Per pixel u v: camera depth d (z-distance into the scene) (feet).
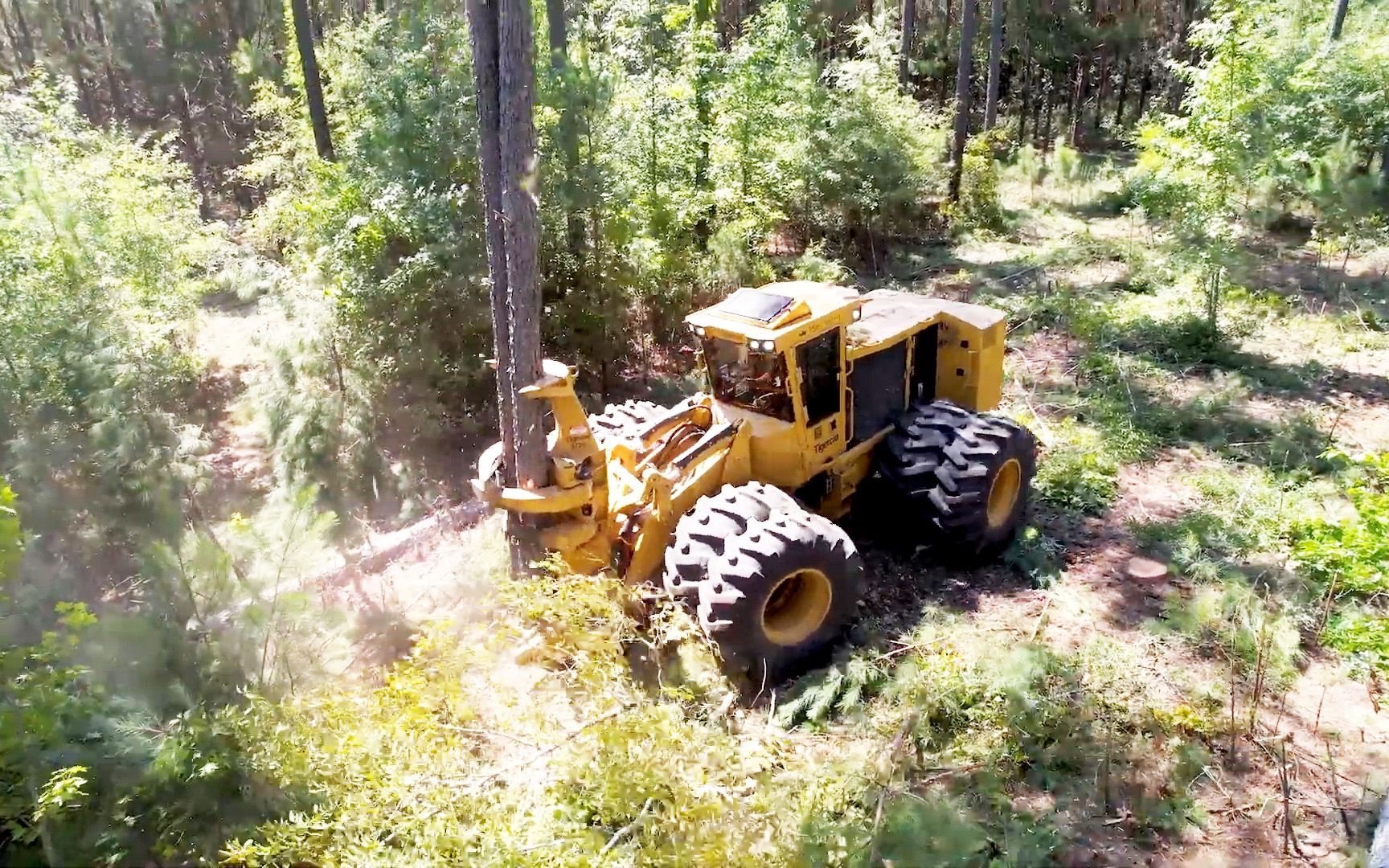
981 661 17.21
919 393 24.16
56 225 26.40
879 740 15.89
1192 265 36.22
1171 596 19.88
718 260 35.99
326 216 32.35
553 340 31.01
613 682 12.59
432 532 25.40
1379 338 34.17
